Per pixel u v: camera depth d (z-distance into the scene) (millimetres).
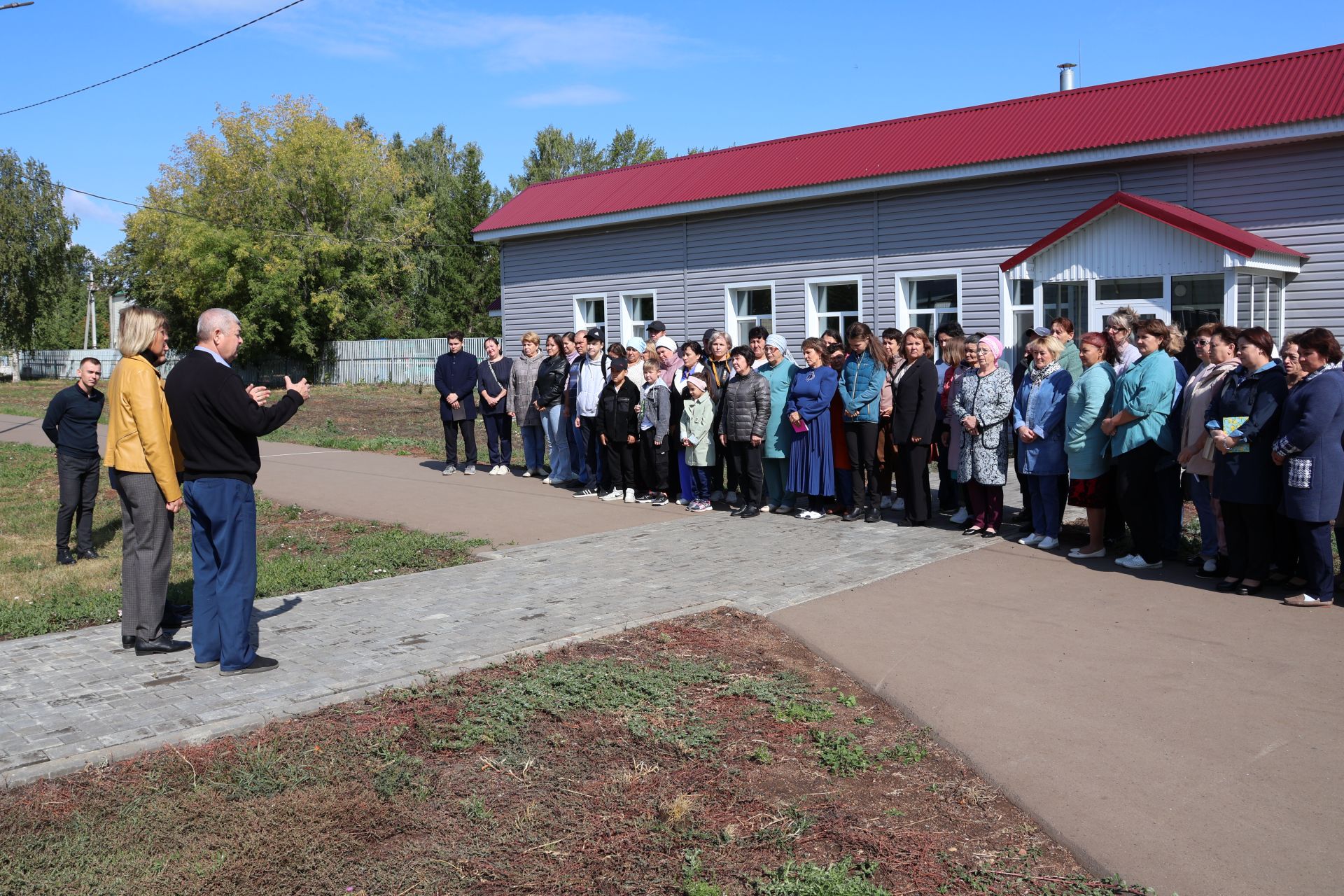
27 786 4074
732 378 9773
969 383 8508
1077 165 14320
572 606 6641
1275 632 5801
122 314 5621
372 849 3645
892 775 4230
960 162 15203
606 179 22531
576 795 4051
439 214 55344
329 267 44062
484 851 3615
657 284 20250
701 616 6449
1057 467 7953
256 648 5781
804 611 6449
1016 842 3654
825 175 16984
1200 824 3674
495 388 13250
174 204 45781
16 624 6535
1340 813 3711
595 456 11523
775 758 4406
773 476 10148
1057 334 8391
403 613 6523
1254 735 4402
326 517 10594
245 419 5160
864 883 3336
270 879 3432
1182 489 7703
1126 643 5699
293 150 43906
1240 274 12477
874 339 9336
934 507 10398
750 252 18578
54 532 10188
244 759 4273
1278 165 12750
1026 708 4812
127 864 3500
